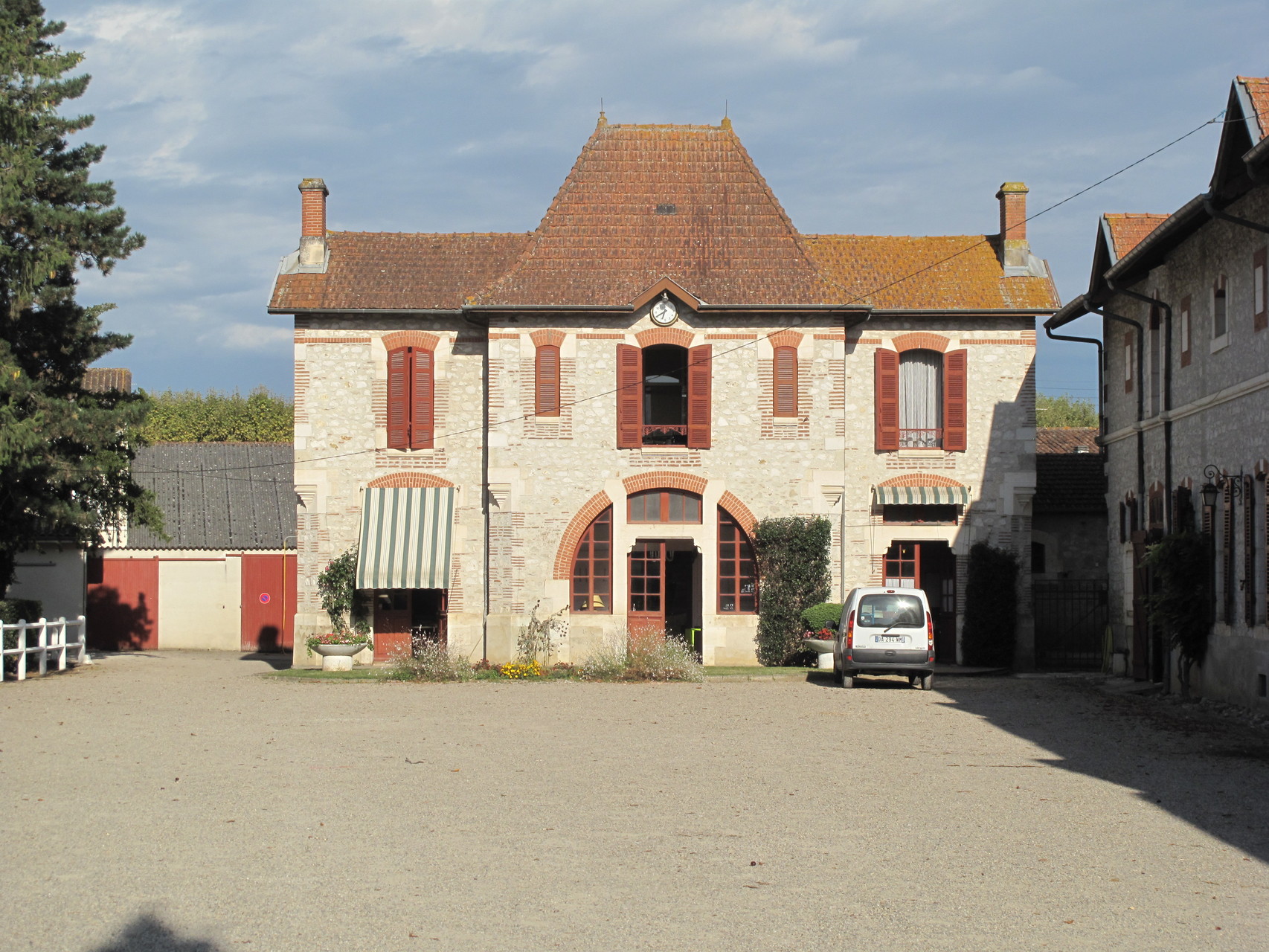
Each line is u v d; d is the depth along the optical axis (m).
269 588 42.91
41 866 9.95
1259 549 20.22
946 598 31.17
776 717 19.58
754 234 30.75
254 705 21.22
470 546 30.36
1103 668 29.19
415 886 9.38
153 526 31.08
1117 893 9.28
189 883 9.46
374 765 14.70
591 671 26.55
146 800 12.59
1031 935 8.27
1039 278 31.06
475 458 30.48
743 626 29.61
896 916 8.68
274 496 45.53
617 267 30.16
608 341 29.81
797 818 11.80
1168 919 8.65
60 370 30.05
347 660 29.16
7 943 8.03
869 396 30.88
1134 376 27.09
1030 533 30.72
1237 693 20.73
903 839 10.97
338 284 30.77
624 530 29.61
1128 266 24.25
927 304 30.47
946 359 30.78
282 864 10.01
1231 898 9.16
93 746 16.27
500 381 29.69
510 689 24.16
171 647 42.69
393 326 30.61
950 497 30.39
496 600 29.47
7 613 27.73
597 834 11.09
